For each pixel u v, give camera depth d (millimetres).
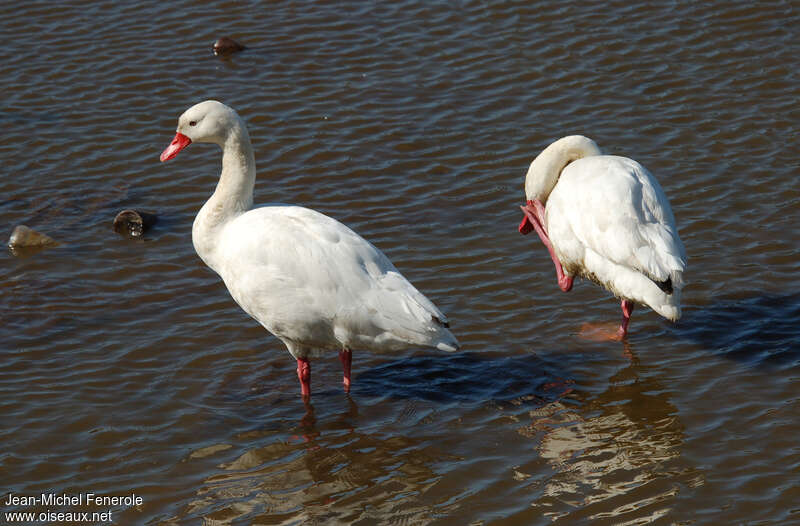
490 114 19234
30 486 10664
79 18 23016
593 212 12328
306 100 19906
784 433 11016
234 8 23500
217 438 11469
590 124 18688
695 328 13258
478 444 11195
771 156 17312
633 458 10781
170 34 22359
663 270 11734
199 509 10281
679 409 11625
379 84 20391
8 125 19078
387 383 12516
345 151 18172
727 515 9797
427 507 10164
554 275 14617
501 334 13344
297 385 12516
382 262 11594
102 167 17891
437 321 11219
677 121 18625
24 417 11750
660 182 16734
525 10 22969
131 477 10805
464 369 12703
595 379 12336
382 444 11281
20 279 14766
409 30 22375
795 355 12508
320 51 21641
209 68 21062
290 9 23406
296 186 17156
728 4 22688
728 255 14734
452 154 18016
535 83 20203
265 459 11078
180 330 13516
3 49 21719
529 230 14773
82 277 14820
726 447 10867
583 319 13609
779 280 14109
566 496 10219
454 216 16188
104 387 12336
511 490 10367
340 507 10242
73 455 11156
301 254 11367
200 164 18047
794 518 9688
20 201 16891
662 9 22688
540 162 14266
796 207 15789
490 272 14695
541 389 12203
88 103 19828
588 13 22688
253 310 11836
